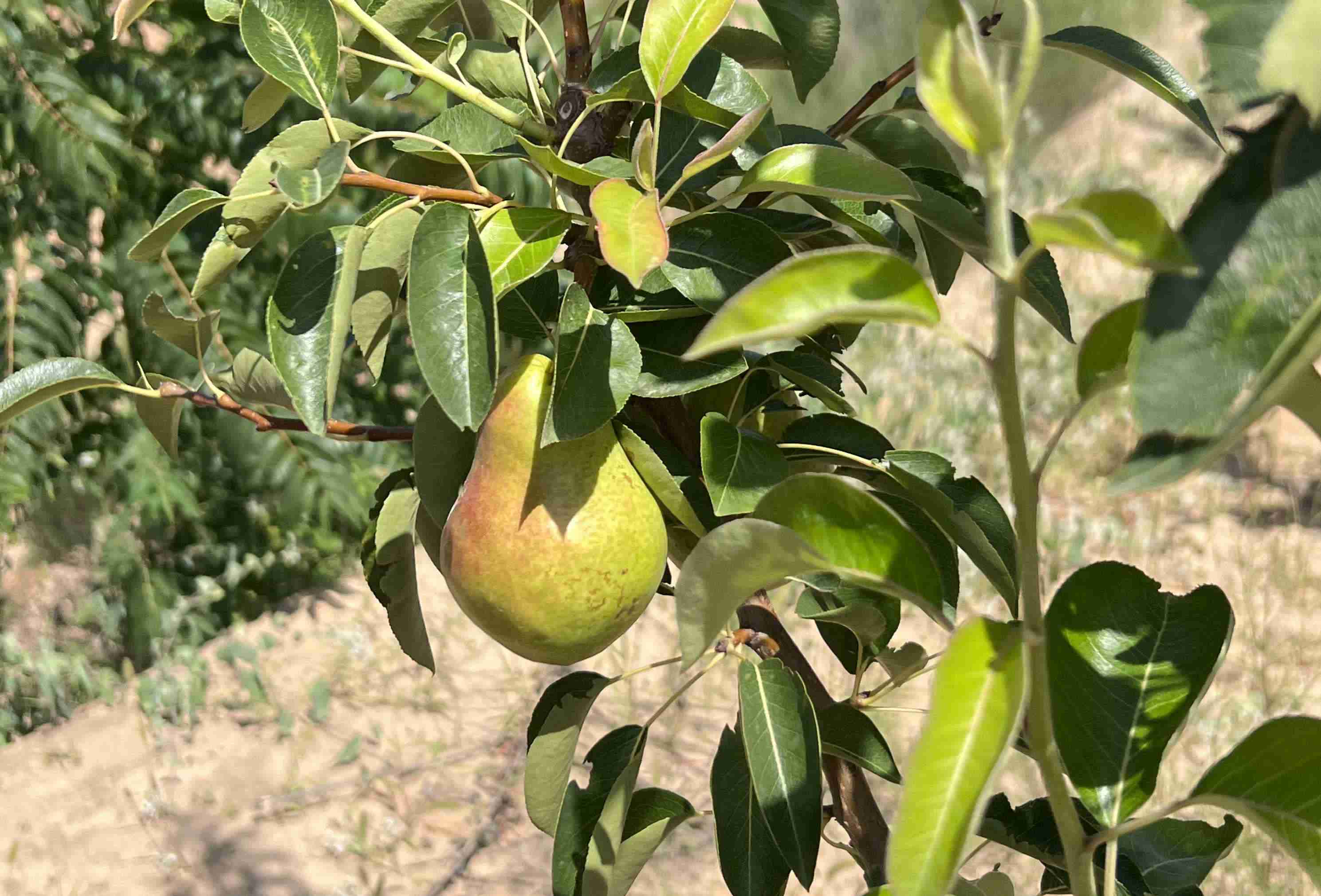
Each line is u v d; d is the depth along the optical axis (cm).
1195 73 349
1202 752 175
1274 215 34
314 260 49
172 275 168
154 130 173
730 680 204
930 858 34
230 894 162
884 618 53
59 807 179
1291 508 242
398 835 173
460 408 45
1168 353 33
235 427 181
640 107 55
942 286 60
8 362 164
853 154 48
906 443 257
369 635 219
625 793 57
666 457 54
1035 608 38
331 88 50
